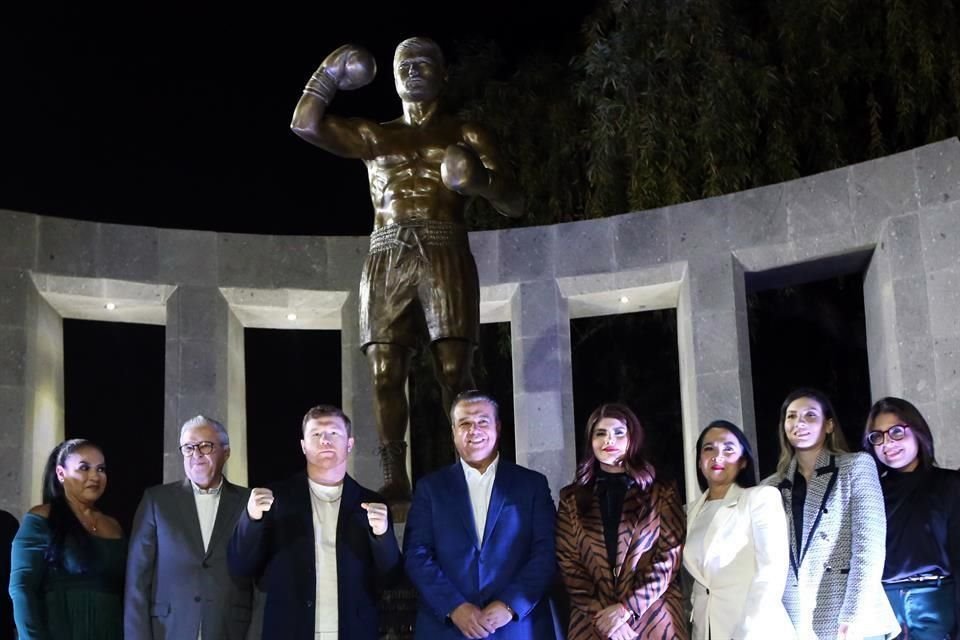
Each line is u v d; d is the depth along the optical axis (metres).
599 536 5.99
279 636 5.89
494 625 5.80
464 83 15.84
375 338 8.23
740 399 10.59
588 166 14.30
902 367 9.84
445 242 8.23
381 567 5.98
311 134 8.18
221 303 11.60
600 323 14.82
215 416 11.34
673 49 13.76
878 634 5.80
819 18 13.45
